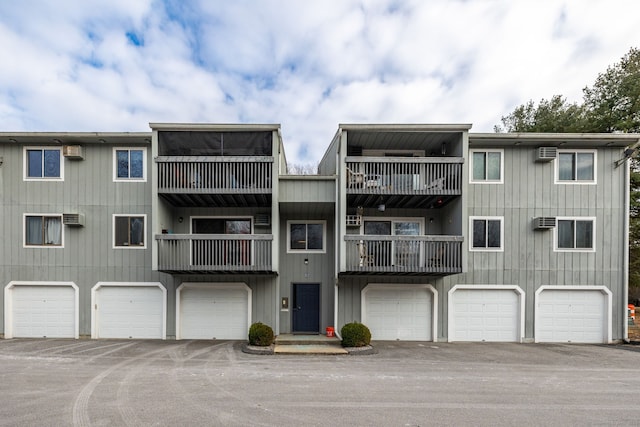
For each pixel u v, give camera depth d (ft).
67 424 18.08
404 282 42.04
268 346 36.24
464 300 42.04
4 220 41.22
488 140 40.47
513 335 41.68
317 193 39.63
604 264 41.57
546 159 41.22
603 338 41.37
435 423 18.63
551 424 18.74
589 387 24.81
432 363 31.14
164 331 41.19
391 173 37.91
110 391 22.95
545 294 41.73
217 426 17.89
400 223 43.91
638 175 53.83
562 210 41.78
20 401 21.18
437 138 40.42
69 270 41.19
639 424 18.88
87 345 37.45
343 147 38.22
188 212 43.14
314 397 22.21
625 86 55.88
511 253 41.65
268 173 38.24
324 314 43.14
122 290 41.45
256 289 41.81
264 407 20.48
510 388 24.44
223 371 27.86
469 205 41.55
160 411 19.72
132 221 41.50
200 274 40.63
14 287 41.19
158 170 37.78
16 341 39.24
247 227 43.62
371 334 41.32
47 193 41.19
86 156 41.52
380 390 23.71
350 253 37.99
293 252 43.52
